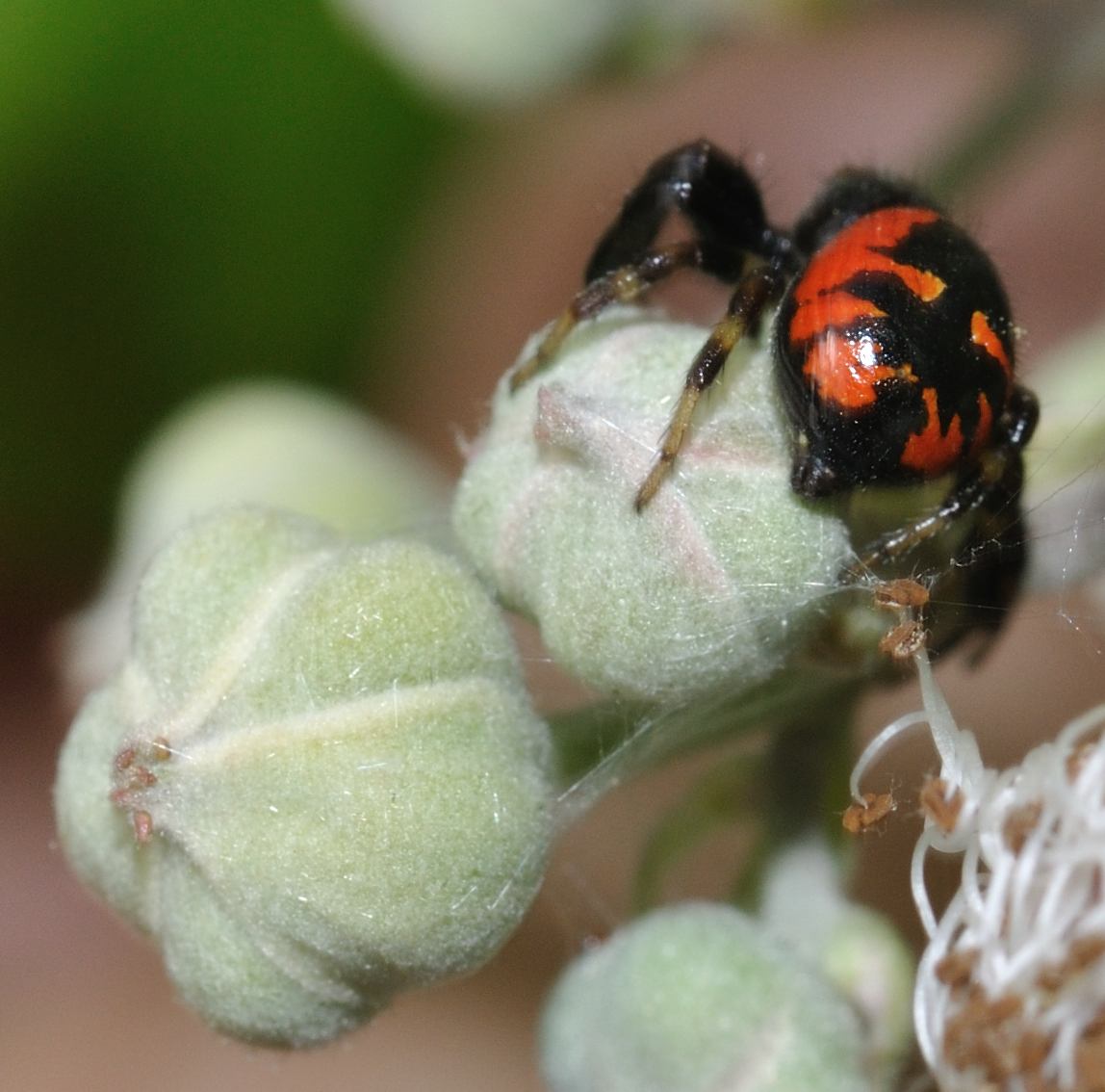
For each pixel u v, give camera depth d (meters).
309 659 0.06
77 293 0.09
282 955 0.06
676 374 0.06
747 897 0.06
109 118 0.09
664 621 0.06
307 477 0.07
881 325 0.06
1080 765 0.06
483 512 0.06
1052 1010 0.06
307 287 0.09
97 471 0.09
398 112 0.09
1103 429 0.07
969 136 0.07
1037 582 0.07
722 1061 0.06
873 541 0.06
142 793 0.06
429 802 0.06
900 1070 0.06
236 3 0.09
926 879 0.06
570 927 0.07
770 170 0.07
